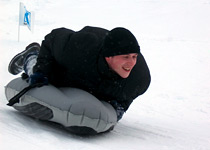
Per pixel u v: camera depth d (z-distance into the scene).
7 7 18.61
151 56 10.45
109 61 3.00
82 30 3.44
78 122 2.86
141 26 15.41
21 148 2.29
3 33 12.95
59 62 3.23
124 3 20.47
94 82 3.15
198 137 3.90
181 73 8.82
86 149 2.60
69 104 2.87
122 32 2.92
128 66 2.98
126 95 3.31
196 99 6.75
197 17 16.77
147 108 5.86
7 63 8.24
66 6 19.83
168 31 14.55
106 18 17.25
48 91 3.09
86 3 20.67
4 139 2.42
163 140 3.47
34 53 3.66
